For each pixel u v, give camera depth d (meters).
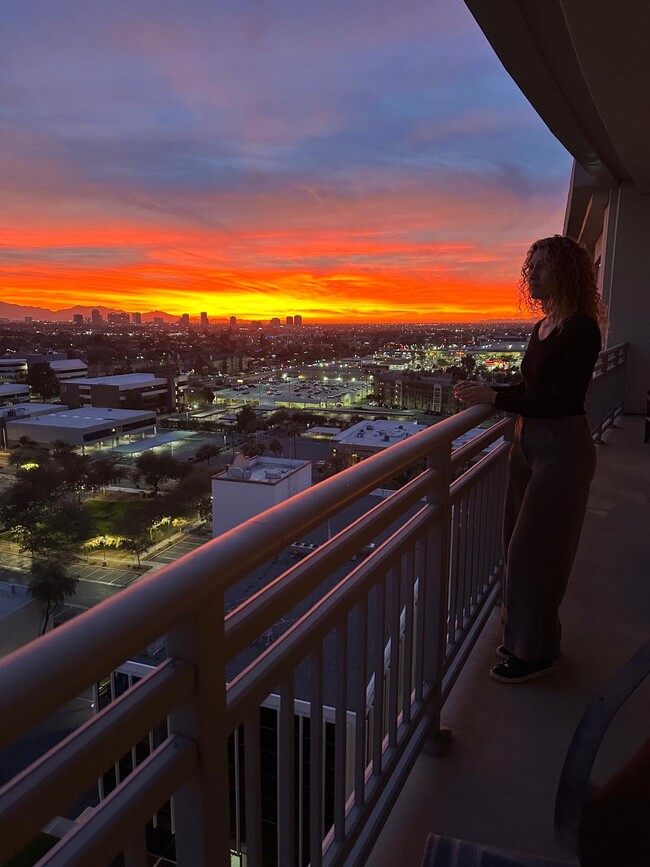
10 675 0.50
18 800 0.51
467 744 2.09
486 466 2.58
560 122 5.67
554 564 2.28
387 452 1.43
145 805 0.66
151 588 0.66
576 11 3.29
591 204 10.23
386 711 1.86
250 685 0.90
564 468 2.14
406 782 1.92
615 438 6.89
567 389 2.06
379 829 1.55
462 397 2.17
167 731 0.79
